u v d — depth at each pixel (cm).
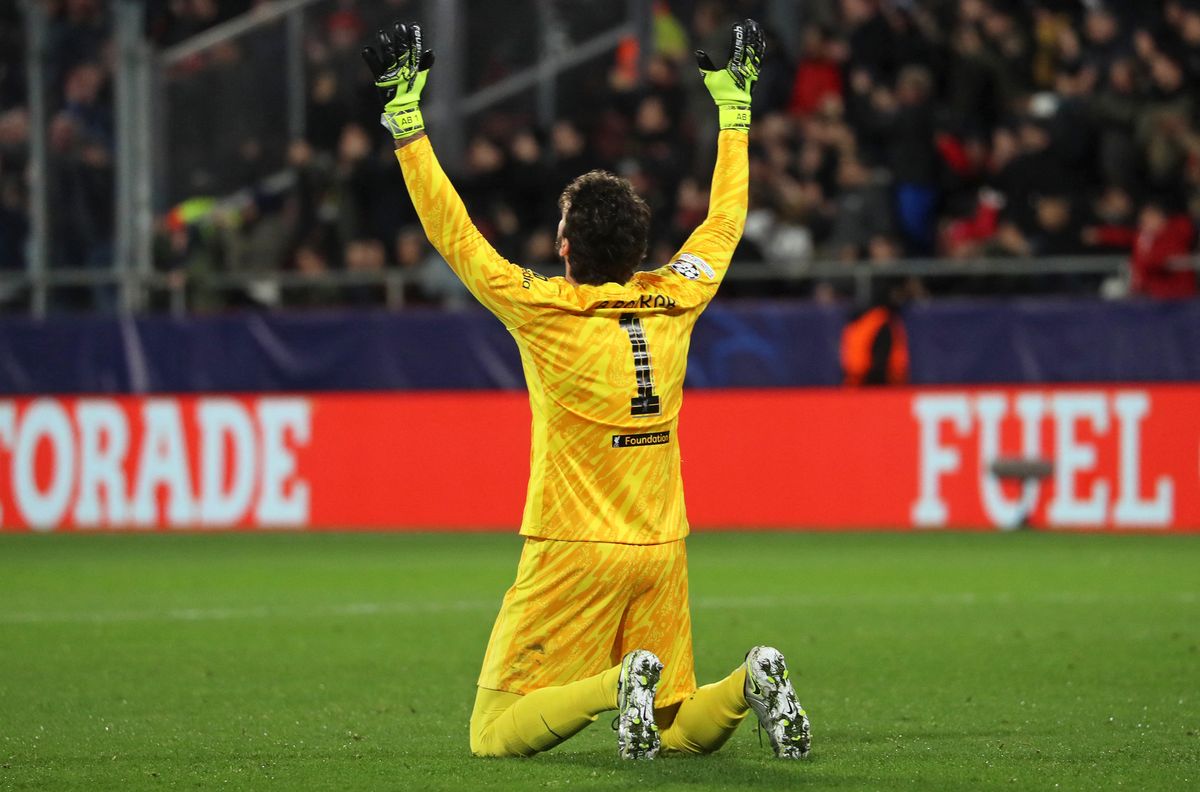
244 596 3675
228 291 5750
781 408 5216
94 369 5556
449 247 1695
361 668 2662
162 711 2256
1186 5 5700
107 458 5450
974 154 5725
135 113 5531
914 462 5119
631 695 1627
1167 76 5369
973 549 4572
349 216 5894
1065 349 5041
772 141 5806
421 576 4062
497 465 5322
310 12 6206
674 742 1806
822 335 5191
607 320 1706
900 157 5581
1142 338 4978
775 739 1736
